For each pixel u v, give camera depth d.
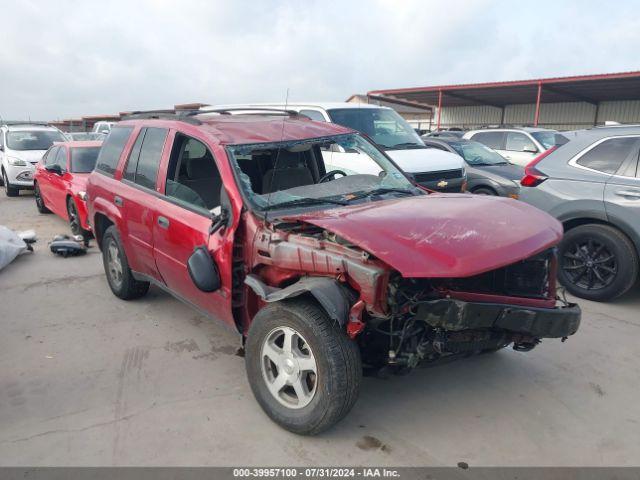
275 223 3.44
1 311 5.40
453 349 3.18
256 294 3.66
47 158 10.40
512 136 13.28
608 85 23.75
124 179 5.11
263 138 4.15
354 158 4.84
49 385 3.91
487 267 2.83
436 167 8.40
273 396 3.36
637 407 3.62
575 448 3.17
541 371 4.13
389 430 3.35
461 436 3.29
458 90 27.38
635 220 5.19
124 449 3.16
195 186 4.64
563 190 5.75
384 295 2.90
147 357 4.36
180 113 4.89
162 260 4.44
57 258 7.49
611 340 4.66
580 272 5.70
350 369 3.00
